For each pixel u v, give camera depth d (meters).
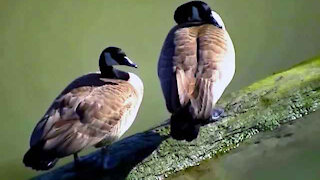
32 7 15.06
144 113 13.15
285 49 14.72
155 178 8.24
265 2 15.26
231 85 14.15
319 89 9.18
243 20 15.11
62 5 14.96
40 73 14.53
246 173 8.21
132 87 8.55
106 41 14.70
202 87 7.92
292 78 9.42
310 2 15.37
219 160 8.47
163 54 8.45
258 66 14.48
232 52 8.63
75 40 14.85
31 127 13.95
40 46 14.83
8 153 13.34
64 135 7.61
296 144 8.55
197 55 8.26
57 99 8.07
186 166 8.39
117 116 8.05
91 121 7.81
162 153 8.42
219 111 8.95
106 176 8.16
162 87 8.13
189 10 9.36
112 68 8.74
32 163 7.43
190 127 7.66
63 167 8.38
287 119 8.90
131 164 8.28
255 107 9.01
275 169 8.20
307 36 14.95
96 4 14.98
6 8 15.05
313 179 8.02
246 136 8.72
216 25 9.15
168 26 14.77
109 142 8.08
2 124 13.91
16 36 14.85
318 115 8.93
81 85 8.28
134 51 14.55
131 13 14.91
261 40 14.84
